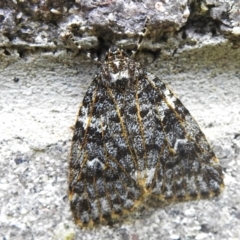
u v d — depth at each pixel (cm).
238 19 5
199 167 5
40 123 5
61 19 5
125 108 5
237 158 5
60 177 5
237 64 5
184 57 5
